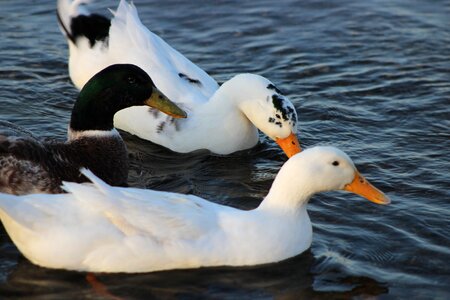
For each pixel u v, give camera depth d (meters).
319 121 14.85
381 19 18.75
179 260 10.19
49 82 15.96
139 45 14.68
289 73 16.61
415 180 12.82
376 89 15.96
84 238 9.93
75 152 12.37
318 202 12.08
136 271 10.18
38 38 17.48
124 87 12.55
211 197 12.44
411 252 10.91
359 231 11.38
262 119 13.44
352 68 16.77
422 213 11.81
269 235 10.49
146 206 10.09
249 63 17.00
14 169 11.53
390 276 10.41
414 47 17.58
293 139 13.39
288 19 18.80
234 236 10.36
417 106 15.30
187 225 10.19
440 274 10.47
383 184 12.70
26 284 10.03
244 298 9.95
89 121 12.51
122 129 14.47
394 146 13.95
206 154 13.88
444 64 16.88
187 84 14.36
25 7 18.70
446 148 13.88
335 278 10.36
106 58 14.79
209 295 9.98
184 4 19.25
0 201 9.80
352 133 14.45
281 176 10.75
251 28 18.36
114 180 12.65
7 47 17.05
